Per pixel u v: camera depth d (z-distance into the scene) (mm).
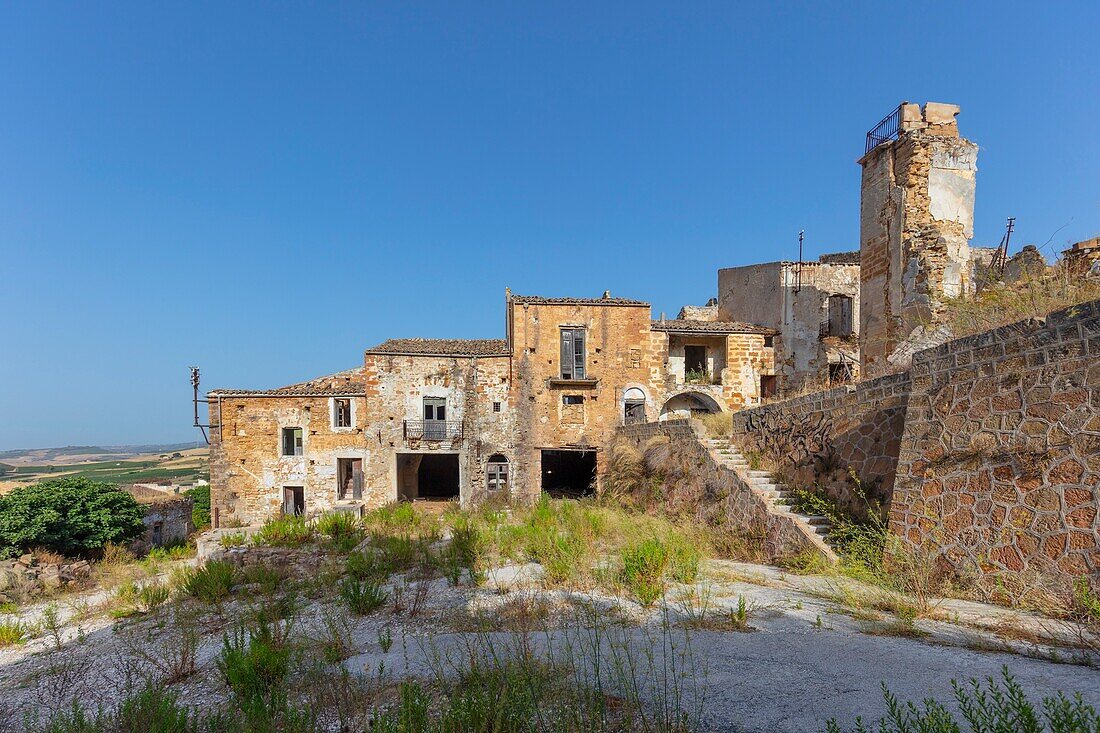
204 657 7320
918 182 17500
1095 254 11711
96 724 4965
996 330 7203
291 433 25219
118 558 19734
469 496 24484
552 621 6664
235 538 14781
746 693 4238
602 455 24812
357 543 13648
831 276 27016
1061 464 6207
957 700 3768
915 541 7762
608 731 3787
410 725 3795
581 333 25391
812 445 11641
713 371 26750
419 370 24812
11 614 13109
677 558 8555
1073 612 5656
